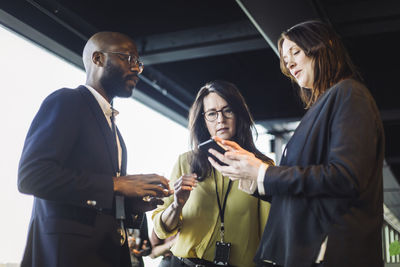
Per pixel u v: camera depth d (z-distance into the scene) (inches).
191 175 84.3
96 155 69.8
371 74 287.6
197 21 221.8
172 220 86.1
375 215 55.9
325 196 55.2
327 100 58.7
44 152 64.3
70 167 68.0
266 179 57.7
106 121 73.8
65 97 69.9
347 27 211.9
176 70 271.3
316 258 54.1
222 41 218.2
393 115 302.2
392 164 418.3
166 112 286.5
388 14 201.3
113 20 218.4
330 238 53.2
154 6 208.8
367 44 255.9
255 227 86.6
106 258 67.2
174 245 89.1
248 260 84.0
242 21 215.9
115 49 79.0
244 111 96.3
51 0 180.9
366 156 52.5
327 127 57.4
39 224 66.8
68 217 65.9
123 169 78.0
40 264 64.2
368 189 55.2
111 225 69.2
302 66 65.5
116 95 81.7
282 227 58.7
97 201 65.4
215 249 84.0
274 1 166.1
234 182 89.3
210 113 95.6
